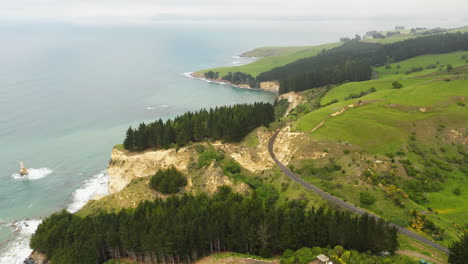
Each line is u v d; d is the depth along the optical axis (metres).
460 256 63.94
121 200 123.00
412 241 78.81
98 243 93.50
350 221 78.75
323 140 131.50
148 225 91.81
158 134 148.50
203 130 147.38
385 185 108.12
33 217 135.00
